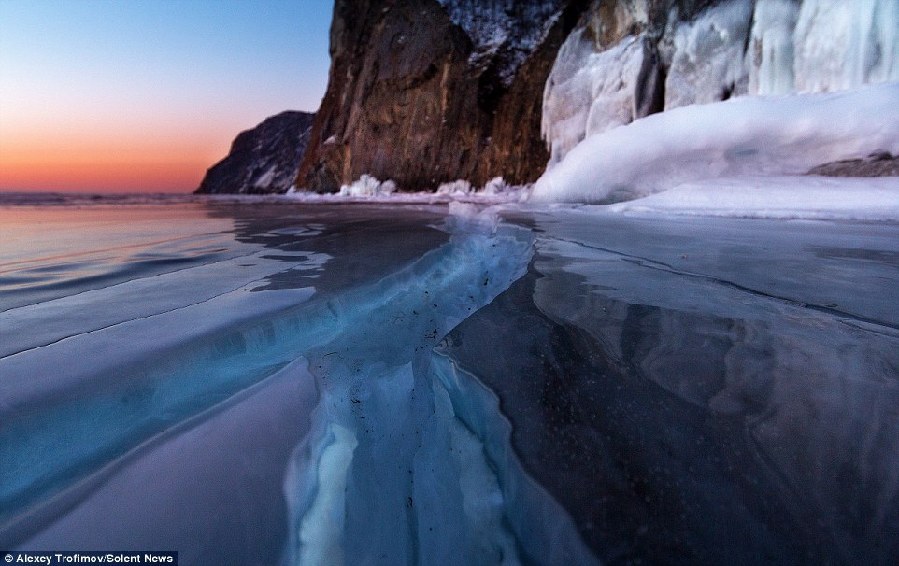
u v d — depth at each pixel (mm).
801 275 1968
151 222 5469
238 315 1565
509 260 2986
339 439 1067
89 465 895
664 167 6434
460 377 1107
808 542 609
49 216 6742
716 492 701
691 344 1243
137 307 1671
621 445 816
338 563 782
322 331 1648
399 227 4734
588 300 1668
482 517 815
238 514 760
